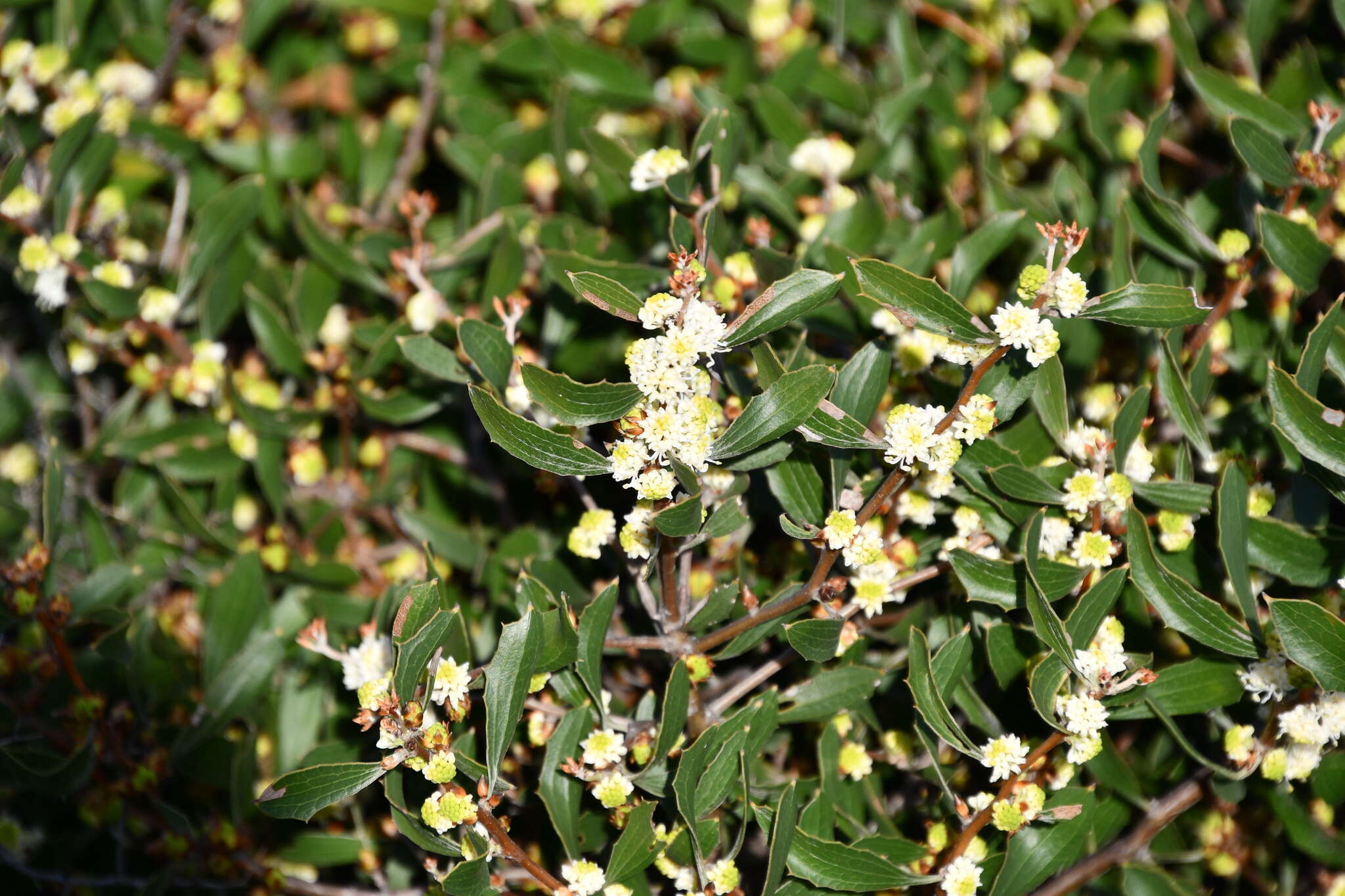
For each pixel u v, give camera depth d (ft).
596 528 2.74
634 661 2.90
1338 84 3.03
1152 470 2.78
